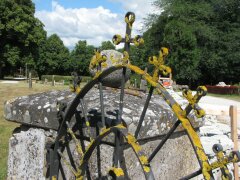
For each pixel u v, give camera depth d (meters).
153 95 3.53
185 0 43.06
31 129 3.22
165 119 3.01
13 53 42.53
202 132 5.44
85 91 2.58
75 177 2.83
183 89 1.98
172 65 39.12
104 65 2.66
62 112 2.83
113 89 3.31
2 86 21.55
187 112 1.98
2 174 4.89
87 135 2.71
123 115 2.65
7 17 41.03
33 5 45.03
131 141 2.12
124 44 2.36
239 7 43.34
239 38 42.78
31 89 21.16
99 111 2.68
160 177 3.09
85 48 62.91
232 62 43.38
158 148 2.21
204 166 1.86
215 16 44.22
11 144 3.38
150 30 42.59
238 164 5.52
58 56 60.44
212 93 34.12
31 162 3.20
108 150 2.58
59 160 2.96
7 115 3.33
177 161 3.33
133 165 2.73
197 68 43.38
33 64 45.97
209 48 43.38
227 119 6.78
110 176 2.14
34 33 44.38
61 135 2.83
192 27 40.28
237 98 27.17
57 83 33.53
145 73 2.20
